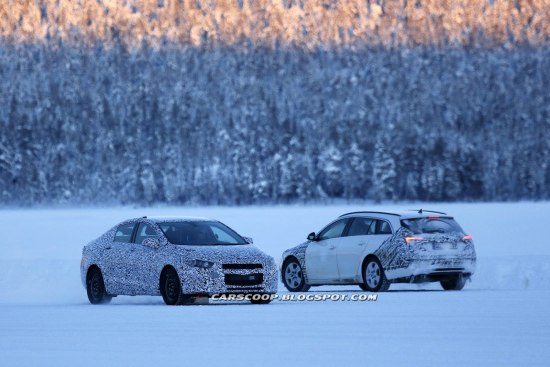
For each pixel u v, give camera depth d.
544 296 60.56
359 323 44.69
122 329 43.50
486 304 54.28
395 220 69.19
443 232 69.12
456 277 69.88
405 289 76.69
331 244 73.25
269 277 60.16
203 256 59.00
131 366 31.58
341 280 72.19
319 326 43.66
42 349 36.25
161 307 57.31
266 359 33.00
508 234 150.50
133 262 62.53
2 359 33.44
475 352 34.12
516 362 31.58
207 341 38.41
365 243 70.44
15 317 50.59
